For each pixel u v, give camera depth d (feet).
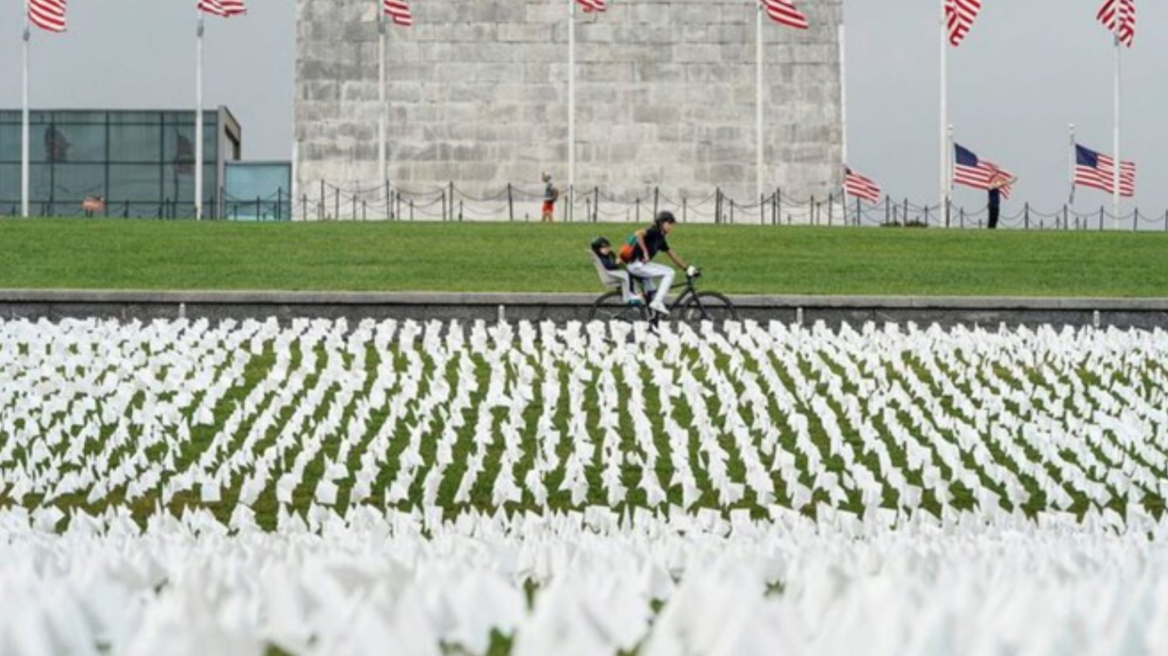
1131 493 116.98
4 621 37.40
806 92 408.67
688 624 39.42
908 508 110.52
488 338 189.98
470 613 44.50
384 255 259.39
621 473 124.98
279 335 179.93
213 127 447.83
